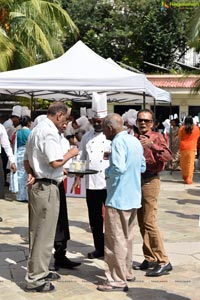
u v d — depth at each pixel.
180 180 13.15
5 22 15.81
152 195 4.94
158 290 4.63
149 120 4.93
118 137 4.45
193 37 16.11
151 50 29.05
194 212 8.57
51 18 16.67
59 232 5.17
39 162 4.39
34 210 4.44
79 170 5.32
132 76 7.93
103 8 29.39
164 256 5.10
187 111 22.59
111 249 4.53
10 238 6.49
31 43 15.27
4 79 8.01
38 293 4.48
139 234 6.71
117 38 29.17
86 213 8.27
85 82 7.99
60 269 5.22
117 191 4.43
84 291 4.57
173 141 15.25
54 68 8.45
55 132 4.36
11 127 11.21
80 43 9.18
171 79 22.66
